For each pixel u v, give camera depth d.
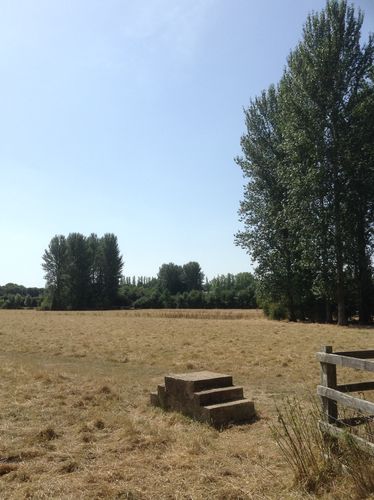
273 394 11.09
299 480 5.30
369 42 34.03
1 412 9.14
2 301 107.00
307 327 33.62
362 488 4.75
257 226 41.84
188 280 127.81
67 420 8.66
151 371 15.16
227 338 25.00
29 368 14.68
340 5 33.88
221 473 5.92
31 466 6.24
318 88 33.66
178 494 5.29
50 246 100.38
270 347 20.25
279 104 37.34
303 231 34.47
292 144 34.03
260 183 40.81
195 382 8.94
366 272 36.56
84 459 6.55
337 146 33.03
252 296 88.62
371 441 5.14
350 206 33.59
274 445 7.02
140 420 8.66
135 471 6.04
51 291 100.06
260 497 5.11
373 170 33.09
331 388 5.91
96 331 31.41
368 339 23.80
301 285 40.94
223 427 8.32
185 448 6.96
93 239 105.94
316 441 5.68
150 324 39.59
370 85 34.25
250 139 41.41
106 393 11.09
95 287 102.25
